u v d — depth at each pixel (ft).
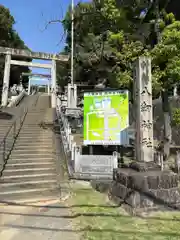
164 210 18.48
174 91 51.96
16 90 128.16
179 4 50.98
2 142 33.17
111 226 15.70
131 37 38.17
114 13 34.91
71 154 30.96
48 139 37.88
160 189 18.94
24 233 14.82
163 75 29.96
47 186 24.62
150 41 41.47
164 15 37.63
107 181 25.64
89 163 28.73
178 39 29.04
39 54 86.63
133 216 17.43
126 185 19.47
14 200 20.84
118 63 35.76
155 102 55.16
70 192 23.26
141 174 19.07
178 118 31.50
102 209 18.86
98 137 32.35
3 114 53.31
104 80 64.95
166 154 34.63
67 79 105.19
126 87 32.94
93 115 32.94
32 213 18.06
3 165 27.78
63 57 89.51
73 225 15.93
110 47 38.86
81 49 62.39
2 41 107.76
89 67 66.03
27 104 79.51
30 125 44.98
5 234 14.70
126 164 28.94
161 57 29.81
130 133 39.32
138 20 40.14
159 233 14.60
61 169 29.45
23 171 27.30
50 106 73.46
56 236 14.37
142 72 20.93
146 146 20.53
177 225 15.87
